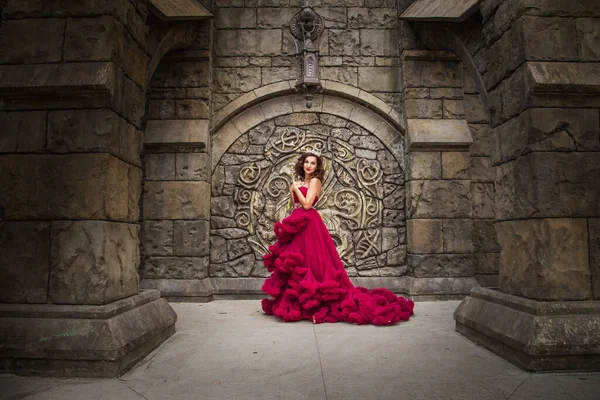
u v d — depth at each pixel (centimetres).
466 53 494
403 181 591
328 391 213
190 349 293
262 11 609
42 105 267
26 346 235
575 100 269
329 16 610
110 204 265
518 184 281
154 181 552
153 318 297
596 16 277
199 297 524
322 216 580
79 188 259
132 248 301
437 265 548
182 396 207
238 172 587
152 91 566
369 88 599
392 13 611
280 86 595
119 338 240
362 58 604
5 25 271
